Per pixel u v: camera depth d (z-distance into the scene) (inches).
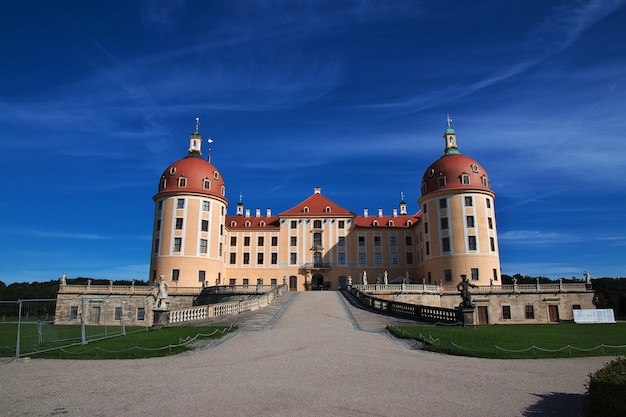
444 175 2431.1
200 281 2479.1
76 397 429.7
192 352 713.6
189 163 2662.4
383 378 510.0
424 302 2059.5
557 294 2055.9
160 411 382.6
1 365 613.0
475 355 697.0
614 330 1317.7
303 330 957.8
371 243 2908.5
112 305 2224.4
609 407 331.0
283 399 417.1
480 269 2268.7
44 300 904.3
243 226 2979.8
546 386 490.0
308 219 2947.8
